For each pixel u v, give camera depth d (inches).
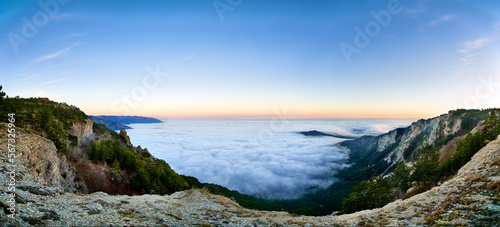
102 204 716.7
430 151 2314.2
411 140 7293.3
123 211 696.4
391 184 3021.7
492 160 1053.2
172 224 677.3
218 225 758.5
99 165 2249.0
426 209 808.3
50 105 2856.8
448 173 2410.2
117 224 560.7
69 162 1946.4
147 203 890.7
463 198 772.0
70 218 525.7
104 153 2406.5
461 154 2375.7
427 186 2320.4
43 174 1041.5
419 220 721.0
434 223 667.4
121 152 2628.0
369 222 784.3
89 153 2292.1
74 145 2219.5
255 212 1007.6
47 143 1355.8
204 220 800.9
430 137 5915.4
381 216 834.2
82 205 653.9
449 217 677.9
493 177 850.1
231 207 1093.1
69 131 2495.1
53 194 697.6
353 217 897.5
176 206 950.4
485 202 699.4
